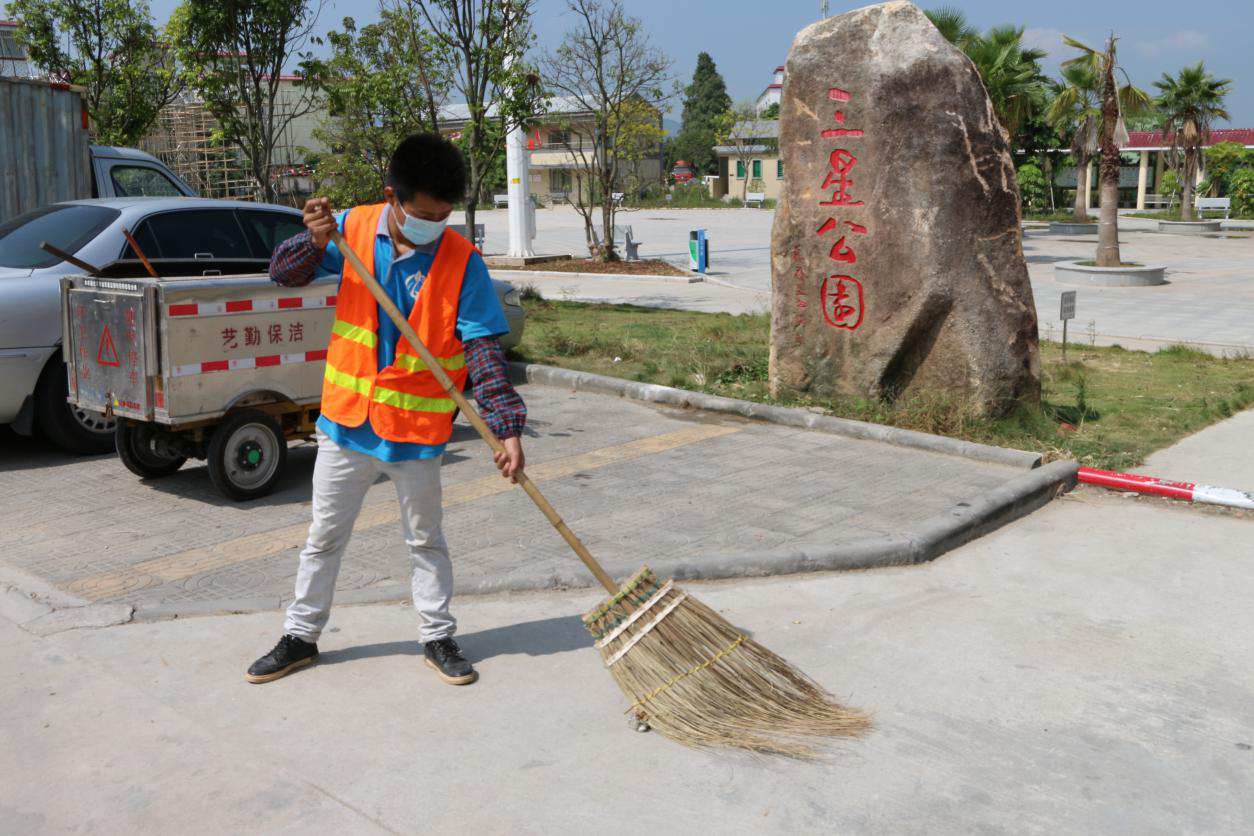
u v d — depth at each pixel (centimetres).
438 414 376
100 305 588
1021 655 422
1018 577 510
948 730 361
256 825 303
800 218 816
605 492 623
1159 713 375
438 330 367
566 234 3309
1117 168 2031
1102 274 1936
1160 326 1438
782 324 842
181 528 561
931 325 782
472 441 746
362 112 1473
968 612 466
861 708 375
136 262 718
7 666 399
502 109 1339
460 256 370
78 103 1012
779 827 305
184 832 299
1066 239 3256
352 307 369
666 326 1310
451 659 393
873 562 517
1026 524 594
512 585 476
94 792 318
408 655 412
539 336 1188
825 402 824
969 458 704
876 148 773
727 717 354
